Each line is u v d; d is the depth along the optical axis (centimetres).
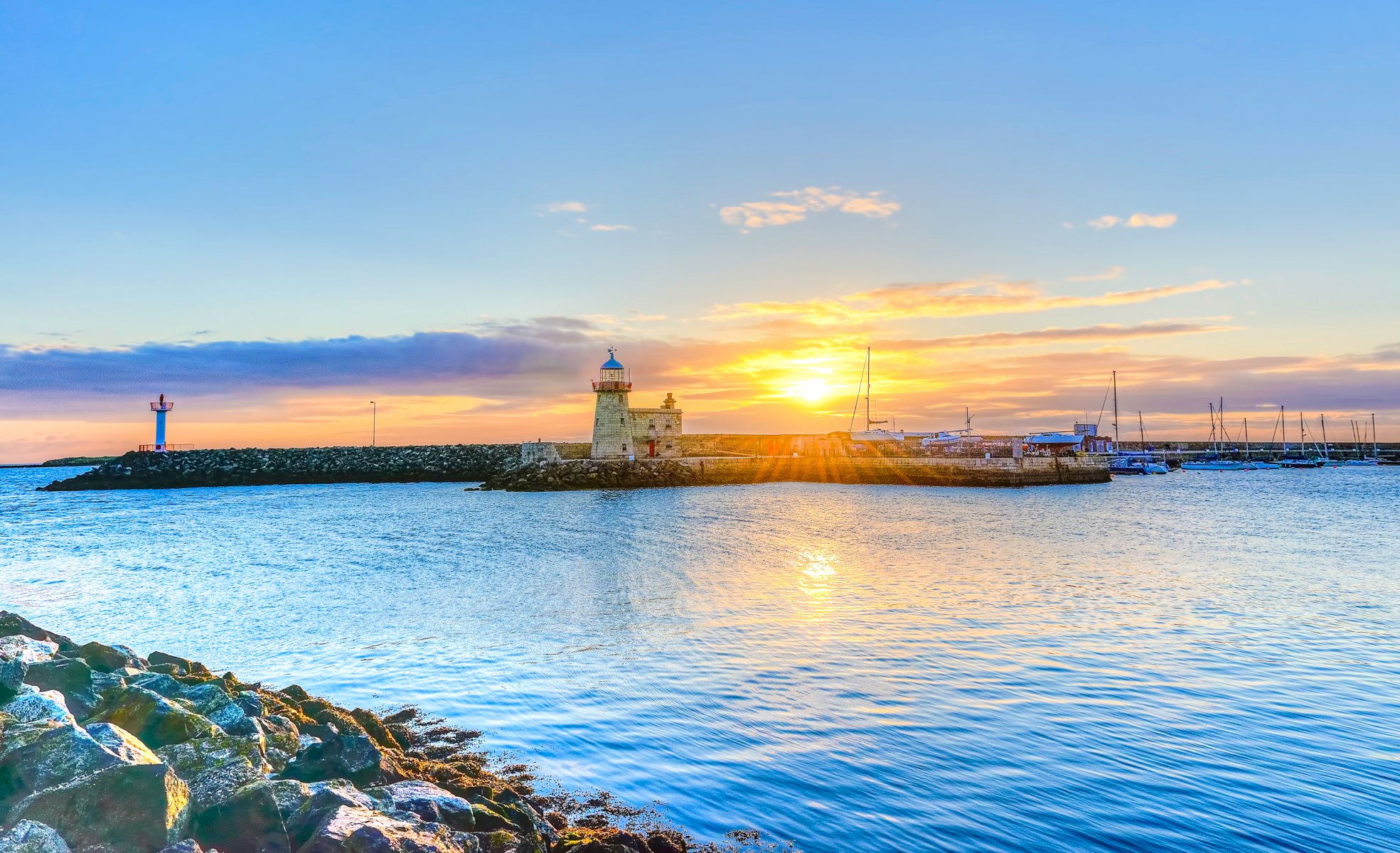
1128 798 982
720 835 923
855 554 3112
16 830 674
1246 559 2972
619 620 1966
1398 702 1318
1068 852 862
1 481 13588
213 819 797
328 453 10438
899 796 996
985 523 4378
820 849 884
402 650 1741
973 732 1195
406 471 10144
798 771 1075
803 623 1900
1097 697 1344
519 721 1296
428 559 3105
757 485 8300
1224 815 938
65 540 4231
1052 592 2267
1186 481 10044
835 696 1366
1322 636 1748
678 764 1109
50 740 797
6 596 2592
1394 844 873
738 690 1404
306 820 804
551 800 1022
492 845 832
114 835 706
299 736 1087
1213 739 1160
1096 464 9112
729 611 2050
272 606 2270
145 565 3189
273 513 5662
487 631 1883
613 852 823
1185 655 1600
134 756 819
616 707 1341
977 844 883
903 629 1825
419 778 1023
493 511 5375
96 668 1225
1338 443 17375
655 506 5644
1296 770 1056
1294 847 867
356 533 4162
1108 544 3416
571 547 3419
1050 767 1070
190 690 1117
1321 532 3972
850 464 8625
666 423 9125
